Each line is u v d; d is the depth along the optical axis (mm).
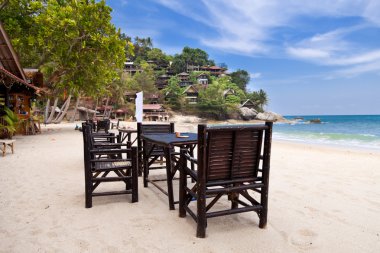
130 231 3014
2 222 3209
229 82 116688
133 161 3920
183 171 3361
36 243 2717
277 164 7504
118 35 16797
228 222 3312
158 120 68938
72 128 22422
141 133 5621
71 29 15062
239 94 107062
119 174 4281
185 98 87062
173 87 89438
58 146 10344
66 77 17219
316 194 4531
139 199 4148
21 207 3707
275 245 2758
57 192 4418
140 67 101438
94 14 15367
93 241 2773
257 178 3031
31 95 15422
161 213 3570
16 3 15336
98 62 17062
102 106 59031
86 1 15672
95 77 18000
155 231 3021
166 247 2668
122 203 3949
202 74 109250
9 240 2771
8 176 5441
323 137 23109
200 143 2719
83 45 15227
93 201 4023
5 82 11719
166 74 109875
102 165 4023
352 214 3635
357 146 14656
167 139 4004
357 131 35656
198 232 2873
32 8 15391
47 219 3314
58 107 48625
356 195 4492
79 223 3209
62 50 15602
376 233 3072
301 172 6359
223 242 2791
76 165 6656
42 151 8945
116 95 50562
